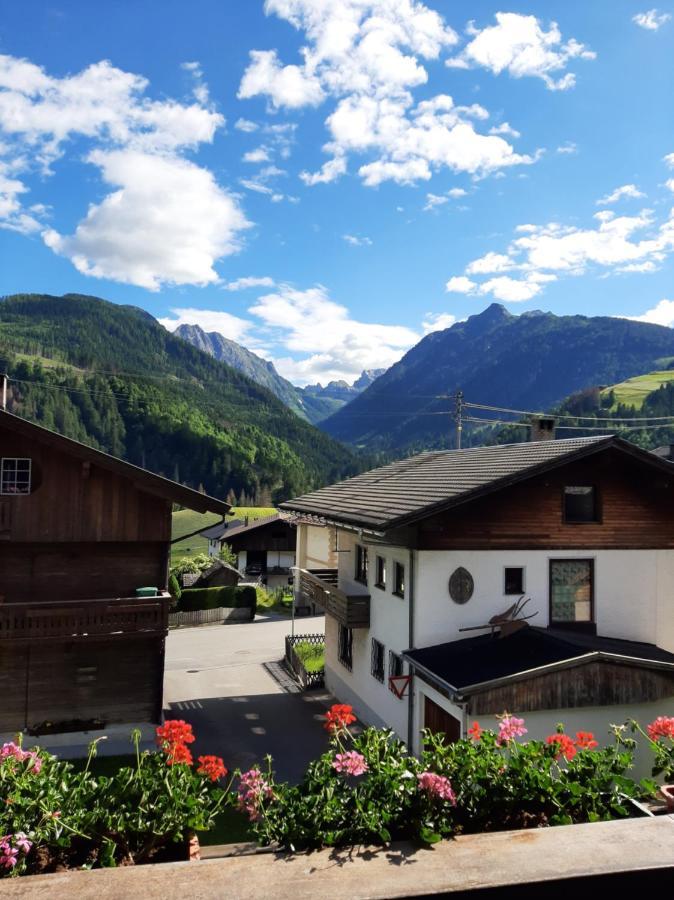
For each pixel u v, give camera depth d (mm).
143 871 2969
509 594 15297
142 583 17359
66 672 16734
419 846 3262
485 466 17359
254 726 18672
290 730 18281
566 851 3148
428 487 17250
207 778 4660
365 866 3053
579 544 15750
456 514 15031
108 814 3916
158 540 17156
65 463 16656
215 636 35625
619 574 16000
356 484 24547
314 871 3004
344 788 3988
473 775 4277
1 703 16312
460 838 3324
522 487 15469
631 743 5465
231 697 22156
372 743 4602
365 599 18391
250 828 3918
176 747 4730
